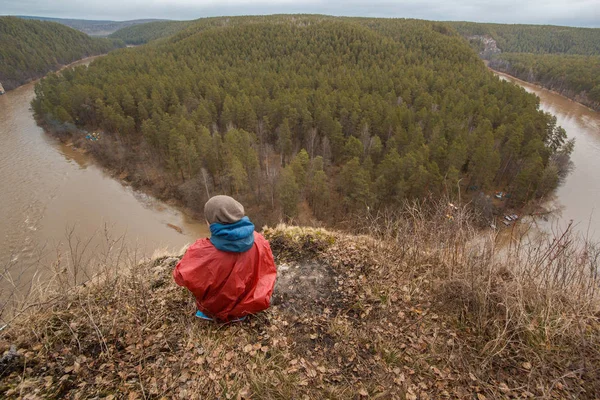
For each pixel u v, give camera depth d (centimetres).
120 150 4178
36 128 5038
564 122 6088
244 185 3144
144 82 5725
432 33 10406
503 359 297
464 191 3250
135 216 3055
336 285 405
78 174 3750
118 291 375
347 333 333
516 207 2997
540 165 3005
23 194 3241
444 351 310
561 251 369
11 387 260
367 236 519
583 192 3581
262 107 4622
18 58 8875
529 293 351
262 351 312
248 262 312
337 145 3866
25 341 298
